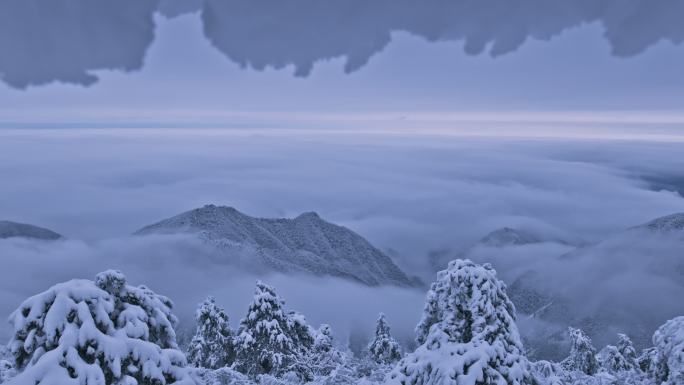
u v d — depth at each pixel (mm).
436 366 12305
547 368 15602
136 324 10227
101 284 10477
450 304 13266
